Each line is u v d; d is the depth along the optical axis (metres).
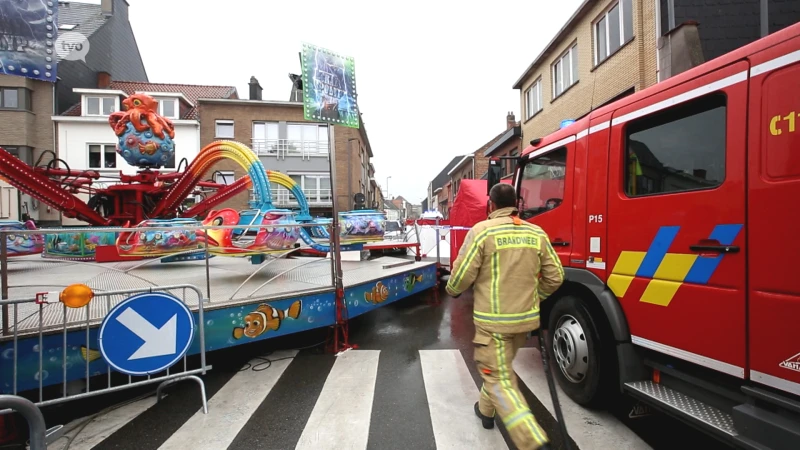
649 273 2.67
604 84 10.68
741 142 2.13
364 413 3.17
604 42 10.95
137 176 8.35
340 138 25.72
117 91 22.38
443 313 6.64
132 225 7.86
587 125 3.37
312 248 7.59
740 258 2.09
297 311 4.19
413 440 2.79
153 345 2.99
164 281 4.90
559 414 2.51
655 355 2.74
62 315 3.28
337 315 4.52
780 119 1.94
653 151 2.73
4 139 20.23
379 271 5.93
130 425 3.00
